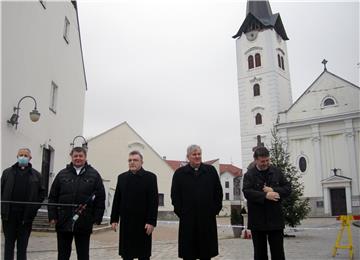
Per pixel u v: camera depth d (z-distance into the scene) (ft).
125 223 19.80
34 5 45.78
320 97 131.03
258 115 145.79
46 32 50.39
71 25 63.16
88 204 18.79
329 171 125.29
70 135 63.87
